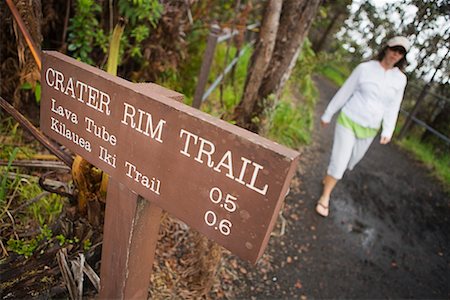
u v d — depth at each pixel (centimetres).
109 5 265
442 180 459
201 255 194
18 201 178
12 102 241
